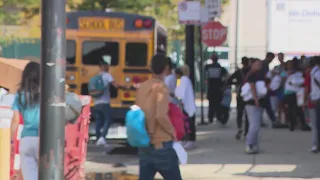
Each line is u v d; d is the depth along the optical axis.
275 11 99.44
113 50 57.44
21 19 105.94
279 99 70.25
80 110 26.81
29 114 25.81
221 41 68.69
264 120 77.56
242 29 134.62
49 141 16.11
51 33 16.03
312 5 98.50
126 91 57.03
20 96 25.89
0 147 20.67
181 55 125.81
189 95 48.72
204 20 54.50
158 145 24.36
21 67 37.03
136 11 97.00
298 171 41.59
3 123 20.81
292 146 54.38
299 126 69.88
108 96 53.12
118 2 93.19
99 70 54.38
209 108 74.06
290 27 99.31
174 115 25.09
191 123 52.56
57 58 16.09
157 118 24.12
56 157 16.17
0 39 114.12
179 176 24.72
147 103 24.38
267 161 46.12
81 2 90.38
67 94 26.58
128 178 39.53
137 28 57.22
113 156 49.12
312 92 49.25
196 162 45.78
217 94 72.50
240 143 56.78
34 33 113.94
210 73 72.44
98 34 57.41
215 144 56.16
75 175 27.28
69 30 57.38
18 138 26.72
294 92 65.19
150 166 24.66
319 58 49.06
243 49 134.88
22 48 115.56
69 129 26.77
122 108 56.72
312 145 52.22
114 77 57.12
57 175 16.19
